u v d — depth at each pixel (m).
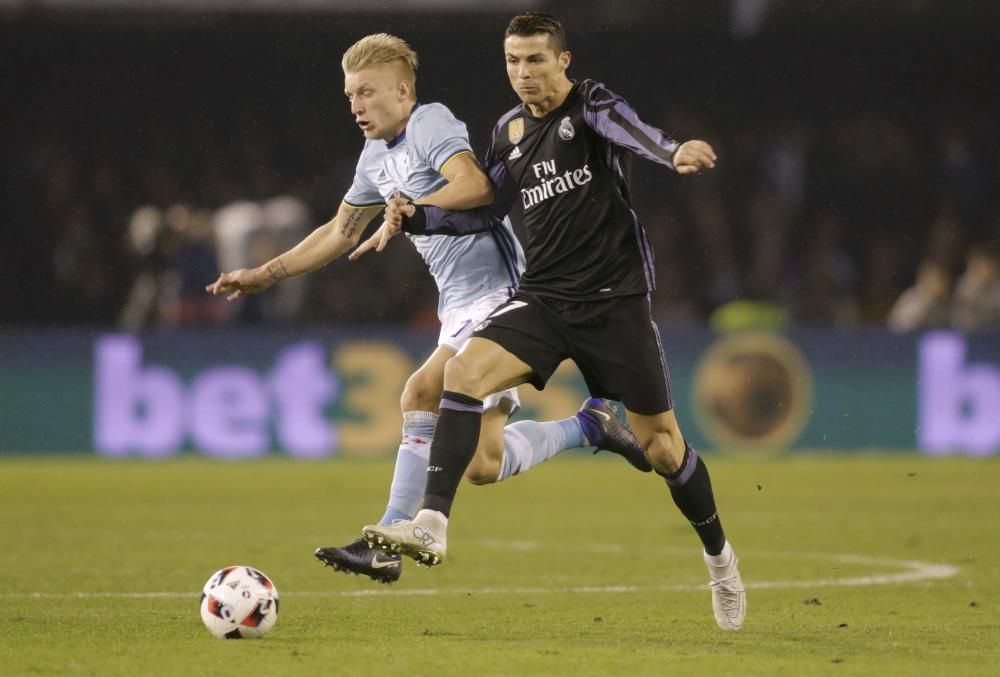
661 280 90.06
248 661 19.55
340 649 20.75
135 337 68.25
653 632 23.34
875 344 71.06
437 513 22.02
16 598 27.06
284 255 27.30
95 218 88.88
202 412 68.19
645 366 22.95
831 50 92.50
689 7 89.00
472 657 20.14
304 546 37.19
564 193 23.08
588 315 22.97
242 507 48.25
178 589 28.58
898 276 92.56
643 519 45.25
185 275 79.44
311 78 92.50
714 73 93.50
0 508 47.56
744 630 23.67
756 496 52.72
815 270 90.94
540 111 23.33
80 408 68.06
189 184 91.19
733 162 94.06
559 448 27.41
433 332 69.75
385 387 69.31
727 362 70.56
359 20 88.88
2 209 87.94
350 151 93.12
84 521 43.69
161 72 91.56
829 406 70.94
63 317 86.94
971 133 95.12
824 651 21.31
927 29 92.12
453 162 24.69
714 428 70.50
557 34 22.95
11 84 90.06
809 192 94.12
